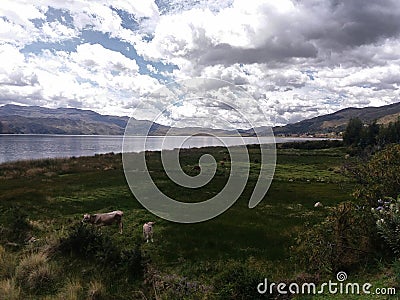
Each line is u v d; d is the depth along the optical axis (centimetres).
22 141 14312
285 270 935
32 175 3297
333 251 793
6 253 1113
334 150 8575
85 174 3366
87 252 1093
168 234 1406
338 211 827
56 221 1586
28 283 941
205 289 836
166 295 851
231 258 1114
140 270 1001
